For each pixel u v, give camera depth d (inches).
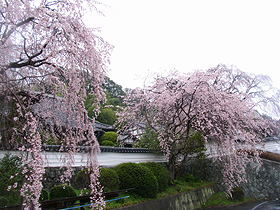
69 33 134.9
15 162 133.2
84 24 145.6
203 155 356.5
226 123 283.3
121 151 295.7
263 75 378.6
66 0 140.5
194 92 263.9
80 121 142.8
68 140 146.9
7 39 119.0
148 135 336.2
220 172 355.9
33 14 125.3
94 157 140.6
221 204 324.2
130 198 224.8
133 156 315.9
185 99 283.4
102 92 147.2
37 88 160.4
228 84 384.5
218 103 262.4
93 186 136.5
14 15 119.9
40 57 146.6
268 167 387.2
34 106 159.9
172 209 256.1
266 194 373.1
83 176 207.0
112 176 214.2
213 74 277.0
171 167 308.3
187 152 320.5
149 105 323.6
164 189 275.0
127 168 243.1
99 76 150.3
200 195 324.5
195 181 366.6
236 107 269.6
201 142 323.3
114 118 594.6
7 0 121.6
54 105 162.7
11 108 116.0
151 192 239.1
